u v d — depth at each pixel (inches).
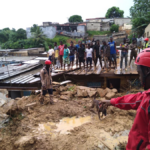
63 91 282.4
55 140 148.3
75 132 162.2
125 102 72.7
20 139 147.6
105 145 139.6
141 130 56.6
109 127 167.9
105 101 87.0
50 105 228.7
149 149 50.1
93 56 392.5
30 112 204.4
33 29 1708.9
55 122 185.6
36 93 269.9
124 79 373.7
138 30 1112.2
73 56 403.5
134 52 381.1
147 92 55.2
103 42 369.7
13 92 469.4
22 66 633.6
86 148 136.7
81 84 398.0
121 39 1365.7
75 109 213.6
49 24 2039.9
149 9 1115.3
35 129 168.4
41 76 222.2
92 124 177.0
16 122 176.7
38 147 137.6
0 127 164.6
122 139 147.9
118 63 471.8
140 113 56.2
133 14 1242.0
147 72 56.2
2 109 186.9
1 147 135.7
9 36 1706.4
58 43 1694.1
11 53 1162.6
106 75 373.1
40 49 1451.8
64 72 388.8
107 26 1980.8
